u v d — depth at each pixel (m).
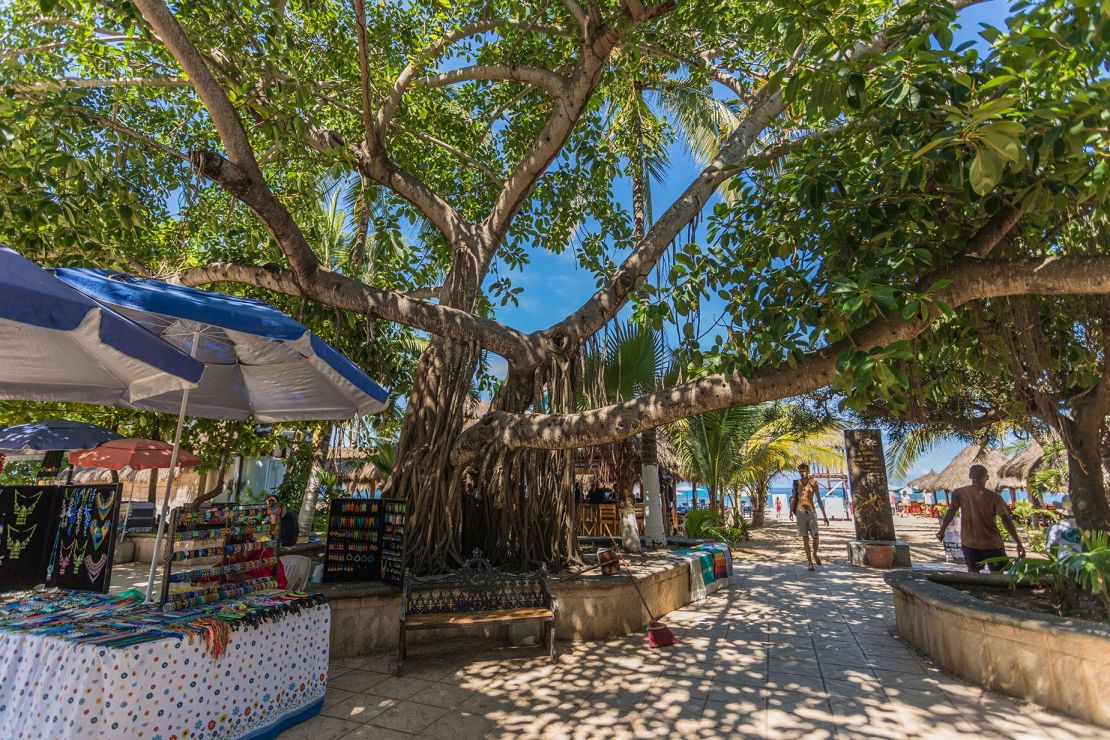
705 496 28.66
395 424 10.71
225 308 3.69
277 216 5.12
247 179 4.82
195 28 5.60
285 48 6.36
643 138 9.07
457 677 4.39
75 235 5.25
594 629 5.40
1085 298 4.59
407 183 7.33
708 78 8.49
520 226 9.41
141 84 6.20
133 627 2.98
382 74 7.82
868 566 10.23
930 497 32.53
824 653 4.96
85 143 4.91
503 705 3.85
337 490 11.53
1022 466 13.52
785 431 13.91
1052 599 4.90
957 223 4.07
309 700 3.66
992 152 2.71
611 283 6.89
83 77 6.85
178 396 5.52
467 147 9.27
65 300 2.78
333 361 4.48
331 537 5.59
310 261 5.60
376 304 5.87
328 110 8.79
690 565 7.12
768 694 4.00
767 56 6.16
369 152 7.10
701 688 4.13
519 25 6.85
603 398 7.06
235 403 5.96
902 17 3.50
